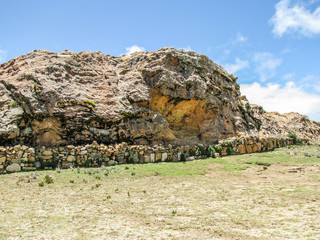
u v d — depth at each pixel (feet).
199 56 80.69
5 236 19.12
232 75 98.43
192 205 28.07
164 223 22.47
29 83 55.62
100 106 60.75
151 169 48.57
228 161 61.72
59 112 54.80
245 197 31.58
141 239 18.92
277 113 150.51
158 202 29.22
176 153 63.00
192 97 72.38
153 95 68.54
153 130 64.90
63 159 50.24
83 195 31.78
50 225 21.63
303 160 62.85
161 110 70.95
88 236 19.39
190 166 53.62
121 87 67.10
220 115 83.82
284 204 28.22
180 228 21.24
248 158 66.23
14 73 60.18
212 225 21.93
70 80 61.31
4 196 30.53
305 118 160.25
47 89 55.52
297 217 23.85
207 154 67.87
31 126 53.57
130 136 61.93
